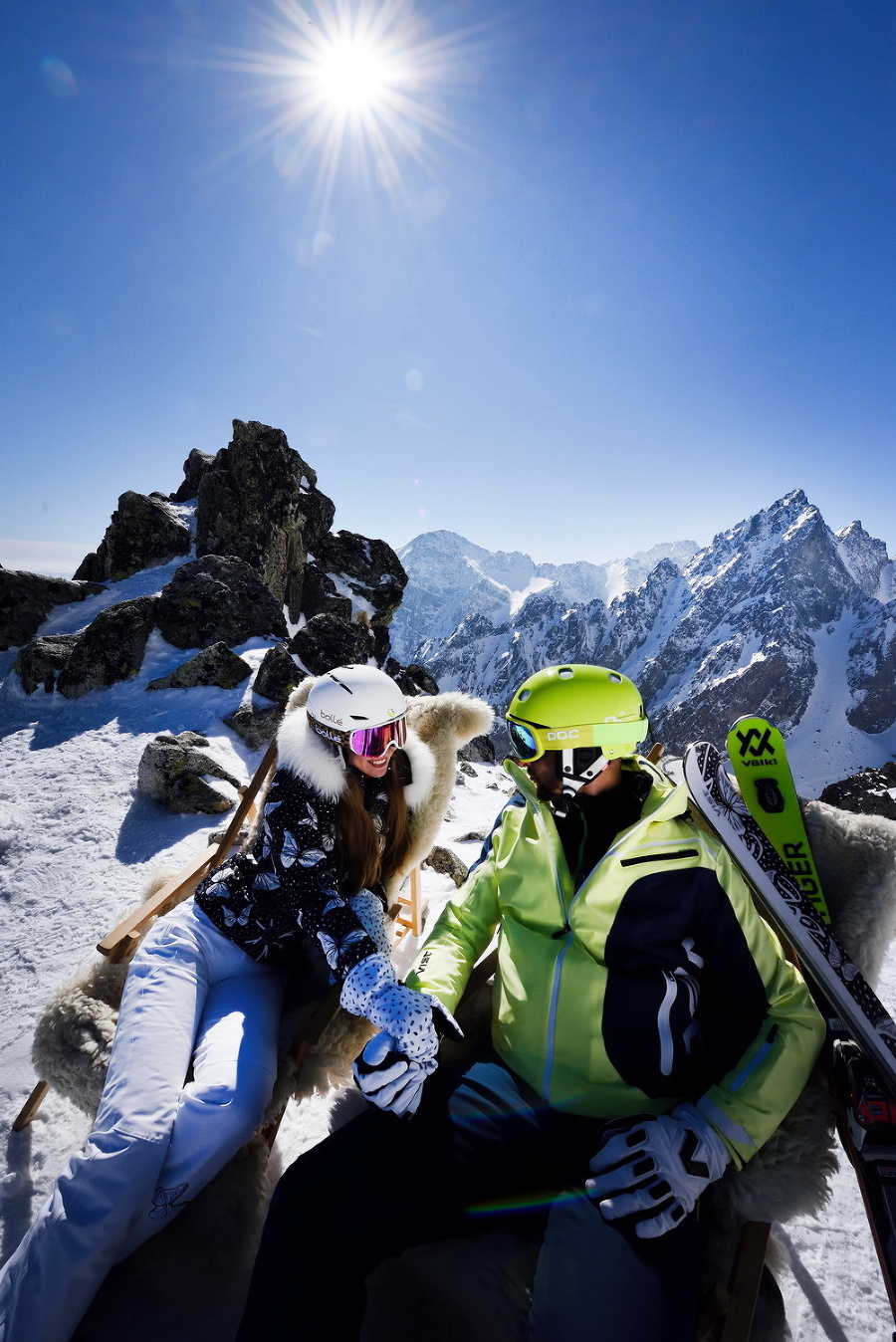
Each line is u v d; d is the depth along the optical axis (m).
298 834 2.07
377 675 2.24
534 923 1.87
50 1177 2.47
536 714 1.76
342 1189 1.51
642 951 1.66
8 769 7.22
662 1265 1.37
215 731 7.75
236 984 2.22
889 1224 1.35
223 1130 1.80
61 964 4.10
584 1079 1.70
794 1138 1.56
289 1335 1.41
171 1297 1.81
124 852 5.51
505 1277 1.50
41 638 9.69
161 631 10.06
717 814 1.65
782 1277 2.01
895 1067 1.44
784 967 1.64
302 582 16.36
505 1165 1.63
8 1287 1.55
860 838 1.74
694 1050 1.68
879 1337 1.85
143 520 14.79
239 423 15.43
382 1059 1.60
